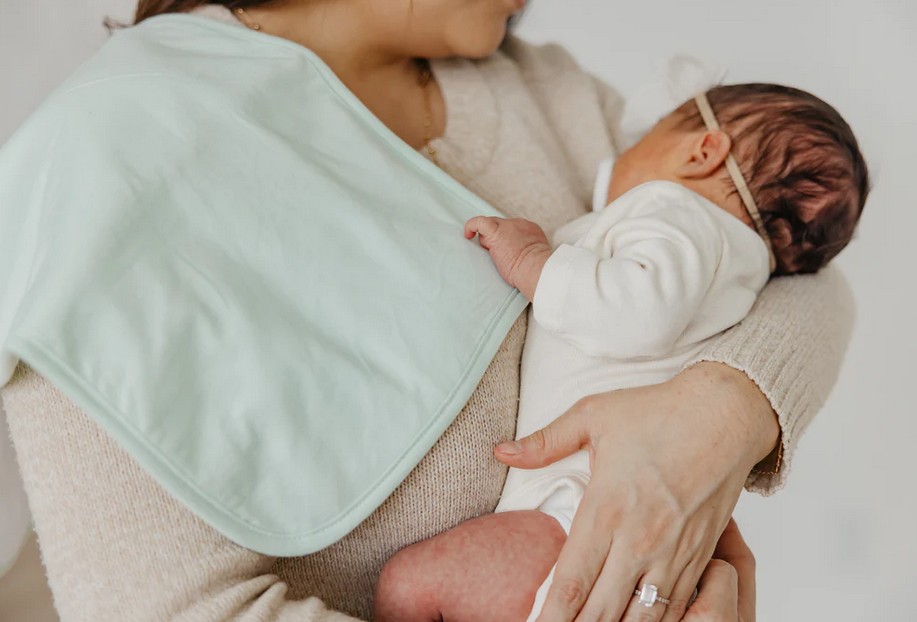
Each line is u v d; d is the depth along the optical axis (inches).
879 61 81.7
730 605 32.4
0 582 49.4
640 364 36.9
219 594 28.6
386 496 31.7
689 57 52.2
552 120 53.9
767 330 38.9
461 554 33.2
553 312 35.0
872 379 78.0
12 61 57.8
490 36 45.4
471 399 35.0
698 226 37.9
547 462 34.4
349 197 35.8
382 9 43.3
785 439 35.7
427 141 45.6
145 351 28.9
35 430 29.7
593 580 30.7
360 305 33.9
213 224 32.9
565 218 46.3
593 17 84.6
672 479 32.1
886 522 76.8
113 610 27.7
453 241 37.0
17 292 33.2
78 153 32.9
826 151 41.0
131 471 28.7
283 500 30.3
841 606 75.6
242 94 36.8
